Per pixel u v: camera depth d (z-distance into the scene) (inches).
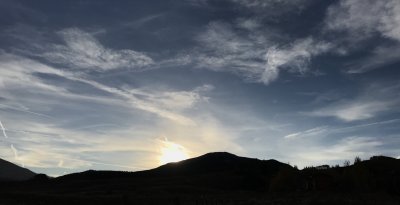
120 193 3255.4
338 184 2812.5
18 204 2123.5
